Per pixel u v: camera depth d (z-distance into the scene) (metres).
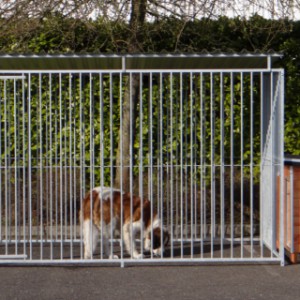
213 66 10.48
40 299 8.59
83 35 12.10
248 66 10.48
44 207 12.53
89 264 9.86
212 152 9.88
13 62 10.02
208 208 12.55
